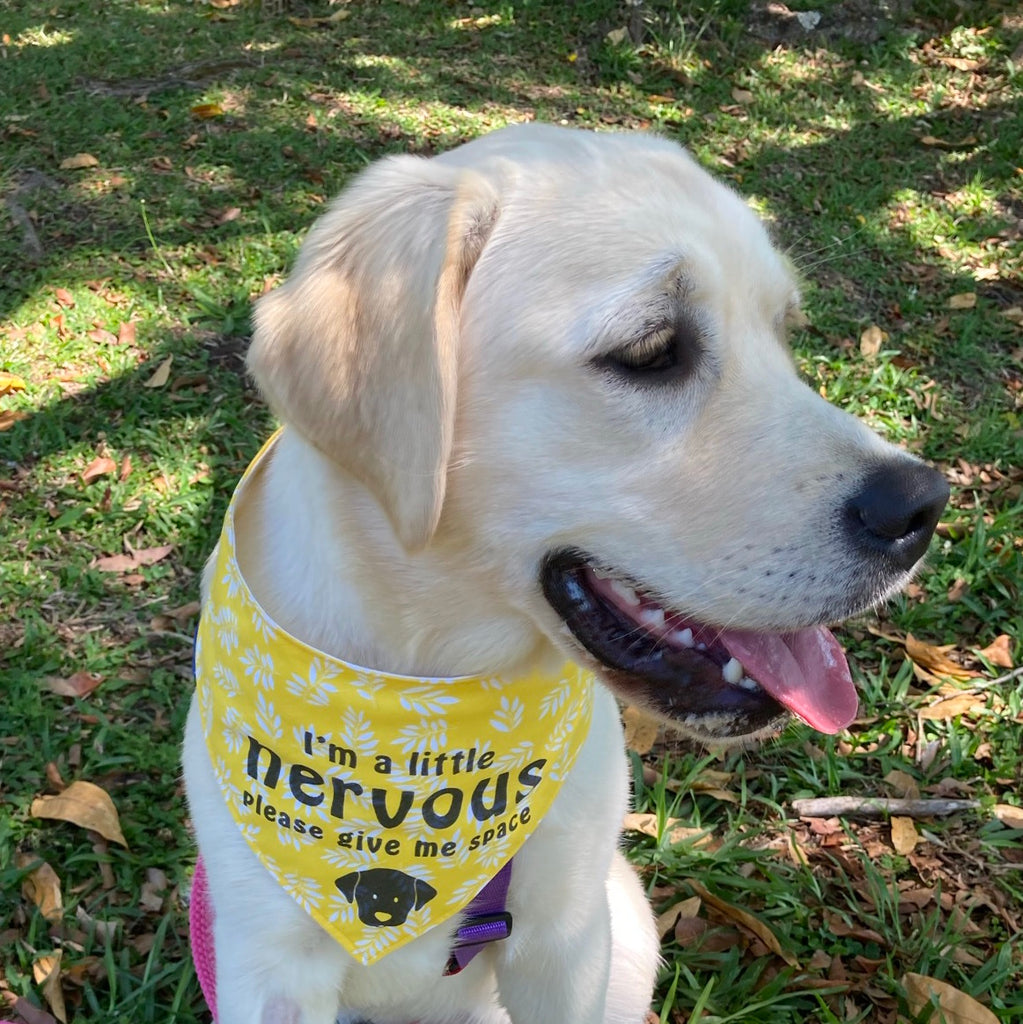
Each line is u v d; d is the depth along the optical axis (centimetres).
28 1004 59
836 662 47
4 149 137
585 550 43
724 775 75
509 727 48
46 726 73
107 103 150
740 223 46
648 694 45
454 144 147
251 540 50
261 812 48
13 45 169
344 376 41
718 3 190
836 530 41
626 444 42
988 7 203
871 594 42
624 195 43
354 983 53
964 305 127
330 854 48
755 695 45
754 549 42
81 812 67
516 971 54
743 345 44
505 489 42
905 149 162
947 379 117
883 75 183
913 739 79
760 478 42
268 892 48
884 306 127
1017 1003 63
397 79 166
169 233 124
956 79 183
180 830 69
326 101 157
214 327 111
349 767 47
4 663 78
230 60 167
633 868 65
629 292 41
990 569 91
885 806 73
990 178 155
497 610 45
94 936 63
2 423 97
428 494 40
